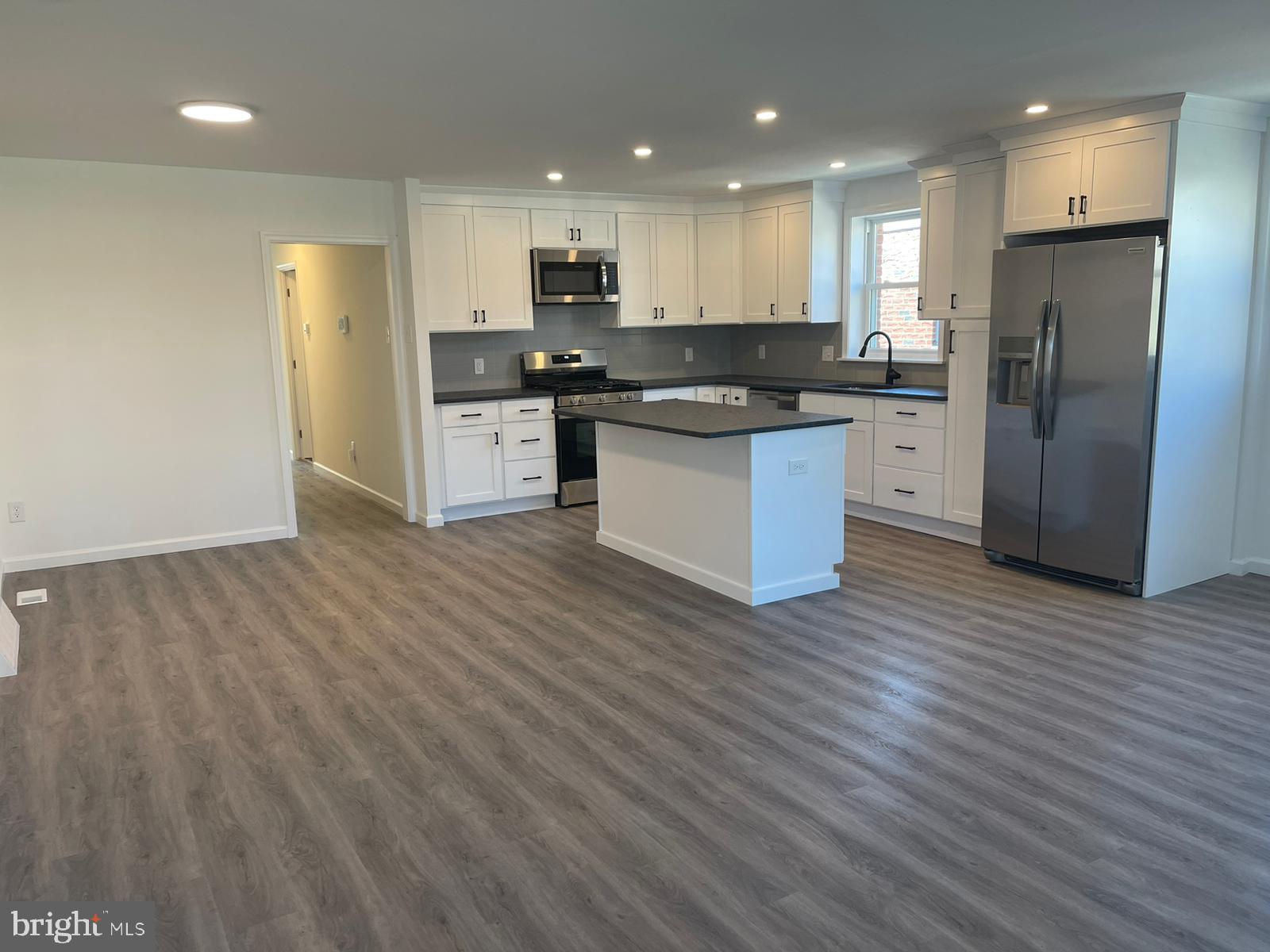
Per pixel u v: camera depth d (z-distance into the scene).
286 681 3.47
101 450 5.17
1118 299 4.06
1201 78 3.57
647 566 4.99
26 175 4.81
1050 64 3.35
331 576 4.89
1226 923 2.00
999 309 4.59
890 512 5.80
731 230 7.01
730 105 3.88
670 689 3.32
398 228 5.88
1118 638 3.74
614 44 2.98
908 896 2.11
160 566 5.13
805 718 3.05
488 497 6.31
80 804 2.60
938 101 3.90
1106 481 4.22
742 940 1.97
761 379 7.21
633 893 2.15
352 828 2.46
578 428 6.57
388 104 3.71
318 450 8.50
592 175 5.71
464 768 2.77
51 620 4.21
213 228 5.31
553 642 3.83
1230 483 4.50
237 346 5.48
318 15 2.63
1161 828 2.37
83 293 5.02
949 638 3.77
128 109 3.71
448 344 6.64
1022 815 2.44
